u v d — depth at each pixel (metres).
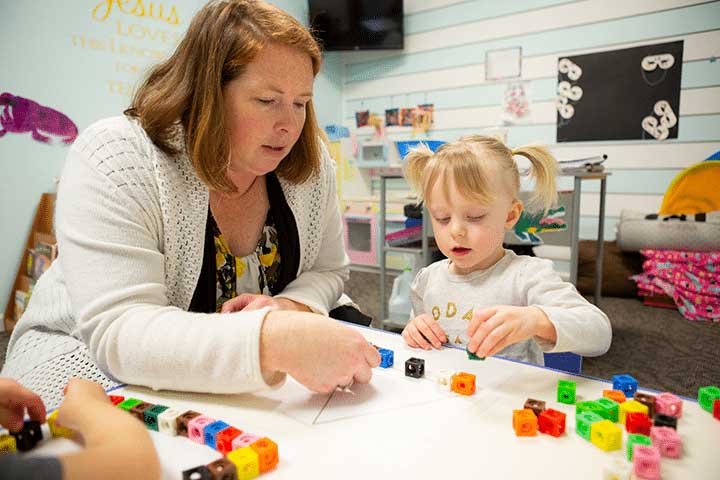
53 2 2.52
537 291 0.95
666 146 3.08
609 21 3.15
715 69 2.89
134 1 2.82
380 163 3.94
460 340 1.06
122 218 0.74
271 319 0.61
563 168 2.10
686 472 0.45
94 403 0.48
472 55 3.68
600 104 3.24
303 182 1.03
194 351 0.60
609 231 3.30
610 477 0.44
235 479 0.44
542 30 3.38
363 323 1.07
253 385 0.59
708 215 2.86
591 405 0.56
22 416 0.51
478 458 0.48
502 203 0.98
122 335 0.63
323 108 4.22
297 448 0.50
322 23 3.99
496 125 3.64
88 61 2.67
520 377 0.68
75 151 0.80
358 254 4.13
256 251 1.03
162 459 0.49
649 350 2.20
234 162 0.86
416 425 0.54
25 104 2.48
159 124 0.81
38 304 0.95
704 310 2.60
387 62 4.08
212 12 0.77
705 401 0.58
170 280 0.84
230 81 0.76
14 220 2.52
